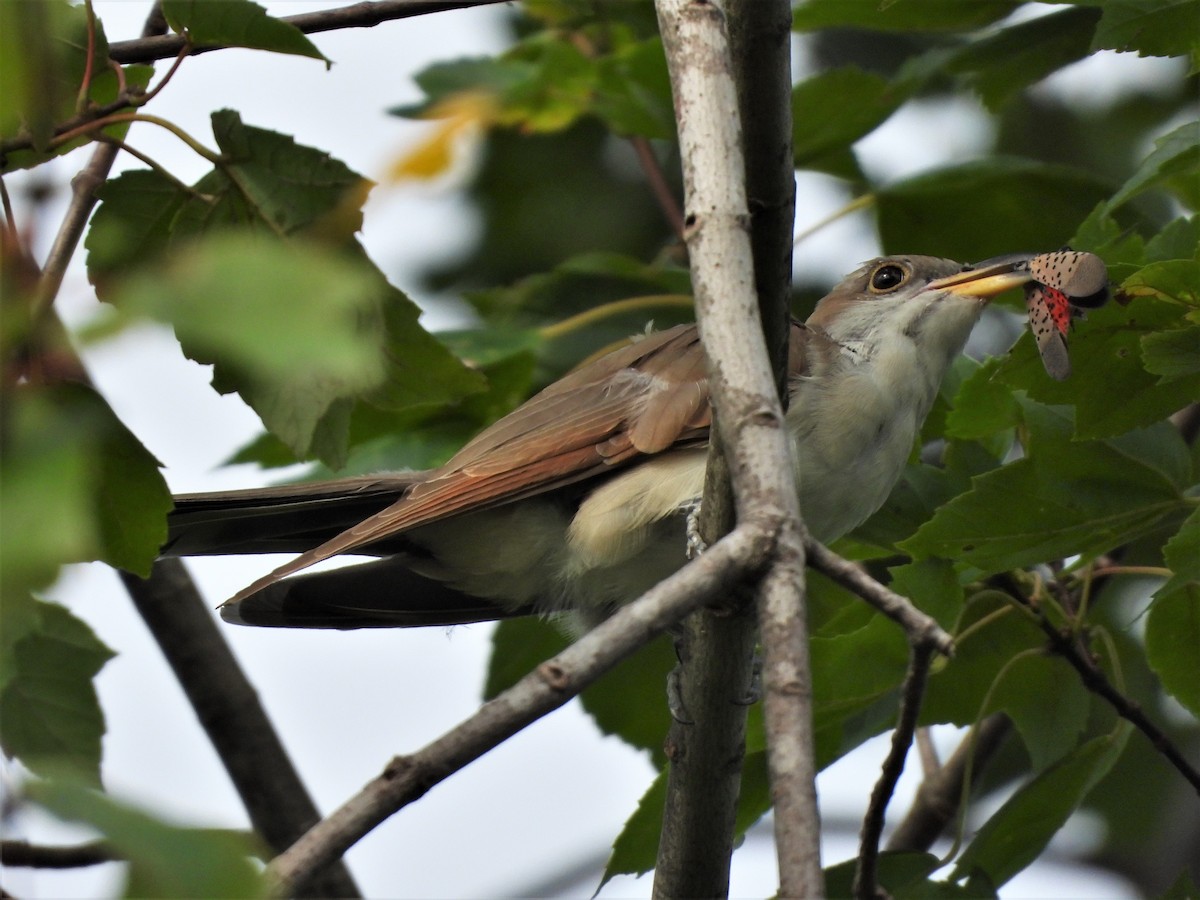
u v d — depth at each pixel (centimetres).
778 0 585
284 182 672
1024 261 1028
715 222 534
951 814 1054
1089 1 844
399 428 1049
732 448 498
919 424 1008
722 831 795
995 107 1060
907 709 518
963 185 1112
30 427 306
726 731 770
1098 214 848
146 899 289
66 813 295
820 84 1049
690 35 564
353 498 975
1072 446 827
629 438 927
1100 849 1384
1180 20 800
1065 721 938
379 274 692
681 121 554
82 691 693
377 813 425
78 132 613
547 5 1241
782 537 478
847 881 859
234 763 1113
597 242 1494
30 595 311
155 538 608
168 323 289
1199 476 855
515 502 957
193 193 667
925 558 865
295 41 623
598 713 1115
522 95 1159
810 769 431
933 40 1455
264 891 301
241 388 643
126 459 579
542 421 941
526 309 1193
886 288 1026
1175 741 1341
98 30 638
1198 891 854
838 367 968
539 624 1079
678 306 1162
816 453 935
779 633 459
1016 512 830
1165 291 704
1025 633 934
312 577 991
